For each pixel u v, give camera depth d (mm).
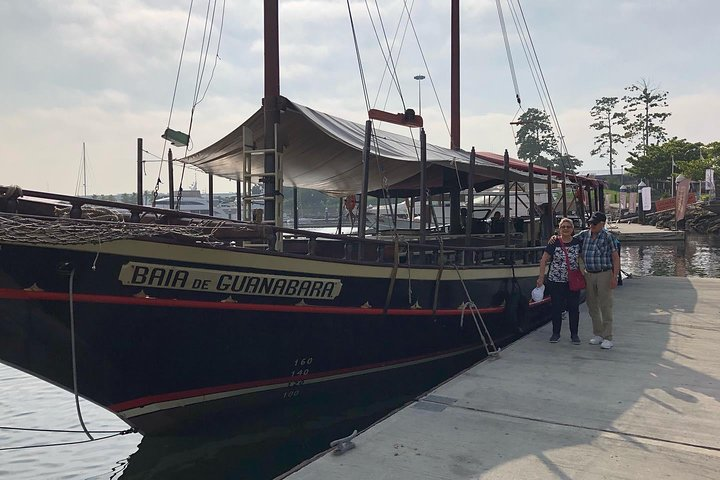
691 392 5988
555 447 4605
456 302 8570
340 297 6891
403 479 4070
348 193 14555
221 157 10406
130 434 6672
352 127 9727
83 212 5270
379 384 7926
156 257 5293
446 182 12516
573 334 8328
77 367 5289
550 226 12055
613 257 7980
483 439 4785
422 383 8445
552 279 8422
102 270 5066
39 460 5941
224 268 5770
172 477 5477
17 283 4738
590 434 4871
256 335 6211
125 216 5574
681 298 12586
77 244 4844
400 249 8078
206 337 5840
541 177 13016
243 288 5965
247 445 6199
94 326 5160
